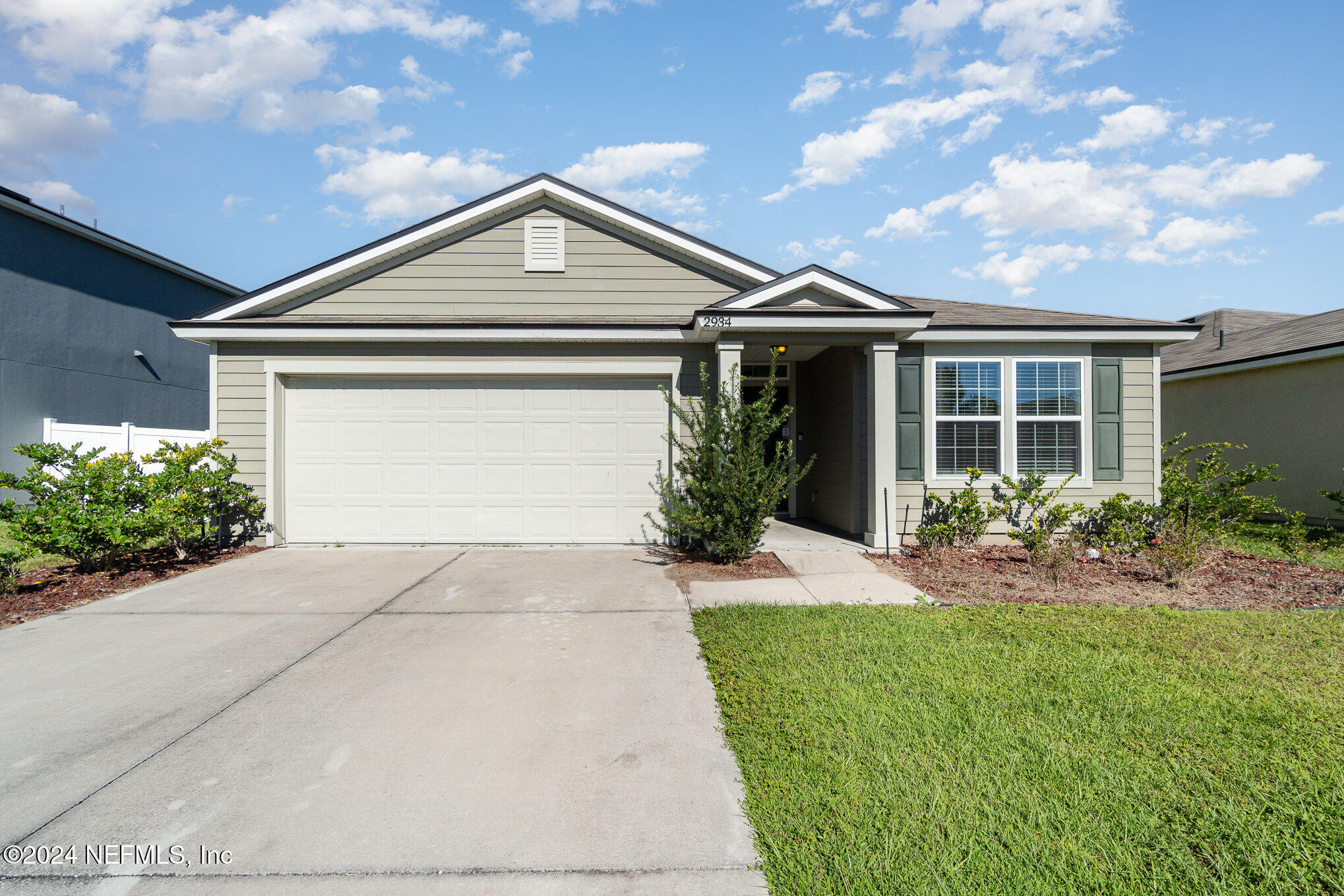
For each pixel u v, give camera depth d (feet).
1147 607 18.75
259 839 8.46
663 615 18.31
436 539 28.43
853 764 9.86
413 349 28.09
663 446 28.63
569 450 28.60
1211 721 11.21
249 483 27.99
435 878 7.69
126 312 47.24
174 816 8.98
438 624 17.48
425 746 10.85
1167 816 8.63
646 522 28.63
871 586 21.36
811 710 11.65
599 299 29.19
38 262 40.47
